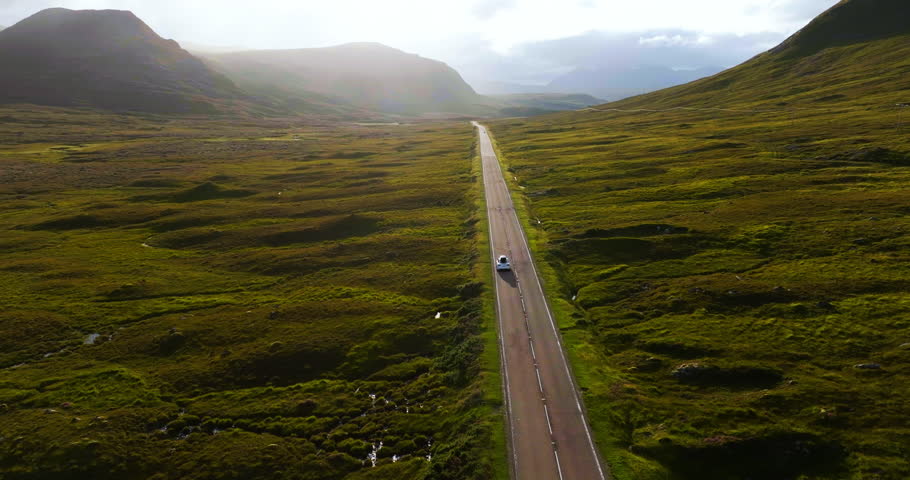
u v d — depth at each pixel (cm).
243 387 5994
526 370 5472
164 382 6091
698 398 4903
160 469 4641
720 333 6025
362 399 5612
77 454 4766
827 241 8175
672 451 4169
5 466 4666
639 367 5516
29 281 9362
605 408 4766
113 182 17388
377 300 8025
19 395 5844
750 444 4150
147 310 8181
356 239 11262
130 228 12825
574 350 5834
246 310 8000
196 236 11881
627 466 4031
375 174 17775
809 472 3928
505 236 10162
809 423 4338
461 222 11675
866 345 5416
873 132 14212
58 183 17075
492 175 16175
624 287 7600
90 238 12006
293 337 6938
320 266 9850
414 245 10431
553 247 9269
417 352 6500
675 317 6550
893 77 19950
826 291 6662
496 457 4212
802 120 17550
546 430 4509
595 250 9088
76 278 9500
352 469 4516
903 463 3803
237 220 13150
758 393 4831
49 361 6681
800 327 5944
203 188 15912
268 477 4472
